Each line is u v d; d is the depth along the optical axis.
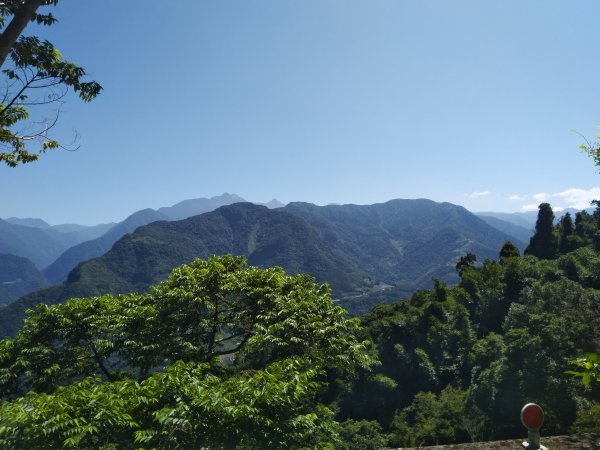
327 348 13.67
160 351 13.44
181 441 5.70
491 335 55.28
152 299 15.59
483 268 90.00
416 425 50.09
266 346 13.68
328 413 7.98
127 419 5.99
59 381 13.52
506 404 41.03
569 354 38.31
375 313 92.50
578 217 104.19
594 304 46.25
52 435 5.63
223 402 5.94
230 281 15.48
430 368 65.75
